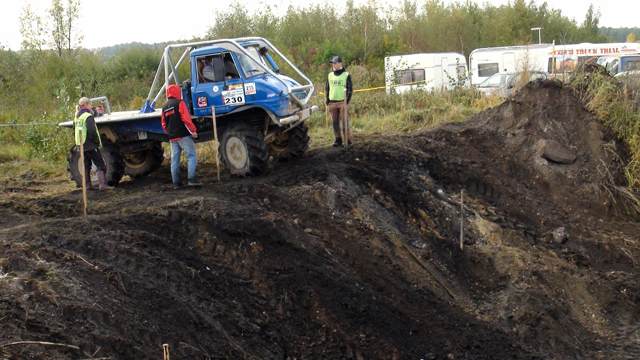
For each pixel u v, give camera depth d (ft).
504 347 20.13
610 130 32.50
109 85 72.90
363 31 109.50
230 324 16.74
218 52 27.66
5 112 57.77
